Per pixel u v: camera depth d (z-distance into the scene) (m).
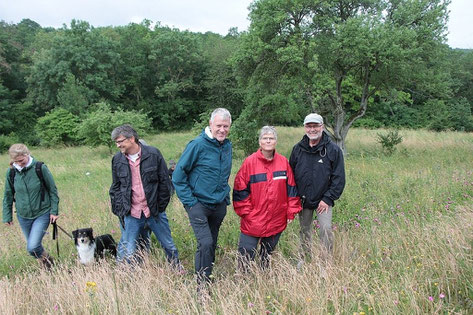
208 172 3.56
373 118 37.69
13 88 41.00
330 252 3.88
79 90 33.59
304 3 13.83
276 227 3.79
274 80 16.02
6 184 4.44
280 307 2.90
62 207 7.88
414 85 17.52
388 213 5.39
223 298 3.06
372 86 17.02
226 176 3.70
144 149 4.05
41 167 4.39
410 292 2.95
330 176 3.89
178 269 4.06
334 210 5.62
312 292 3.07
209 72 41.25
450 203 5.56
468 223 4.15
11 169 4.38
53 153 22.48
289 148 19.28
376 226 4.68
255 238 3.81
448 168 9.25
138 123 21.38
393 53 13.20
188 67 42.62
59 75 35.78
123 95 43.25
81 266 4.27
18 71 40.97
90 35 38.03
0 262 4.83
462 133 22.42
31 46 44.31
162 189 4.11
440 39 14.70
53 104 36.69
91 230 4.49
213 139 3.54
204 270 3.58
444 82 16.91
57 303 3.26
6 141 31.12
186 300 3.12
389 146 15.62
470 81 40.25
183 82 41.66
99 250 4.64
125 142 3.89
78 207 7.70
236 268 3.73
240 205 3.76
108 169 14.82
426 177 7.70
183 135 29.08
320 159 3.84
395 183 7.25
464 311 2.83
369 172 9.11
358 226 4.80
